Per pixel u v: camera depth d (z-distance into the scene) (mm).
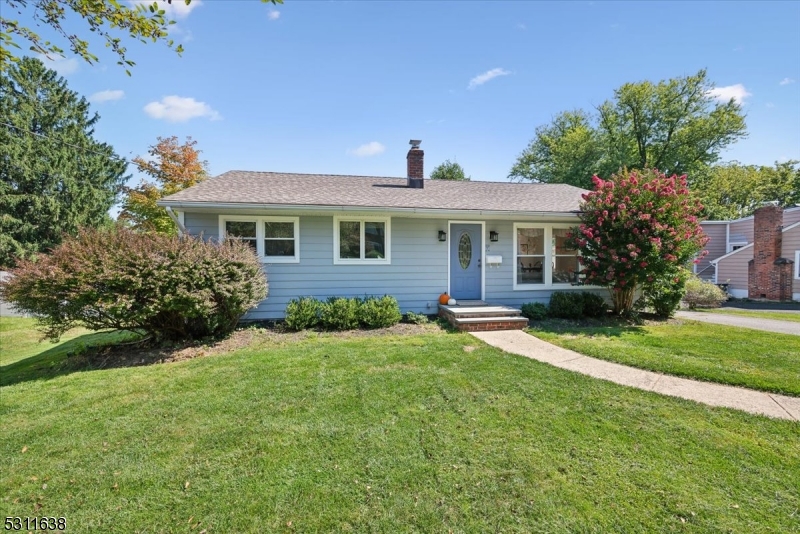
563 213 8672
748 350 5633
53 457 2881
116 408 3742
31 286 5301
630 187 7895
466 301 9062
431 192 9812
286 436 3127
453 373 4633
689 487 2422
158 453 2904
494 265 9336
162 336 6438
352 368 4848
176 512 2262
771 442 2977
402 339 6543
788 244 15148
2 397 4117
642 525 2098
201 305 5887
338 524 2145
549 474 2572
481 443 2988
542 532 2064
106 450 2959
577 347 5906
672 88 25031
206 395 4012
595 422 3328
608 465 2674
